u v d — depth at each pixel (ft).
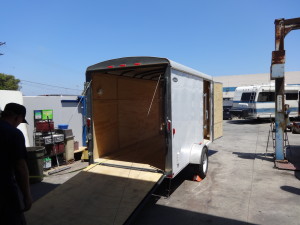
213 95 24.12
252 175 20.30
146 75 22.82
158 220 13.04
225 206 14.61
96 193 12.94
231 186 17.85
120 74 20.47
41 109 25.29
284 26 22.66
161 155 19.22
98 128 17.98
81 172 15.47
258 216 13.33
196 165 18.66
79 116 29.32
